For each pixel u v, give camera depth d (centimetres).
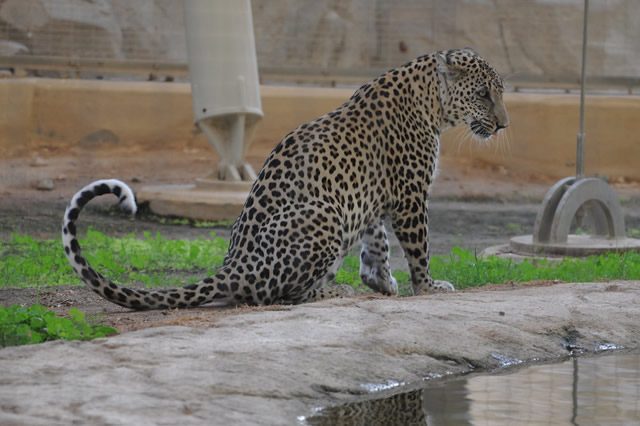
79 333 1059
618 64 4531
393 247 2281
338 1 4366
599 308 1261
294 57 4297
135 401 793
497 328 1126
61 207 2766
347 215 1353
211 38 2669
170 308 1288
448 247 2342
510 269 1767
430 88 1448
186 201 2650
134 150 3650
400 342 1034
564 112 3719
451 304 1234
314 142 1348
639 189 3550
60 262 1814
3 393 804
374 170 1390
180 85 3791
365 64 4406
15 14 3988
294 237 1293
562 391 935
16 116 3584
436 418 830
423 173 1440
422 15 4453
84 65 3691
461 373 1012
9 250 2020
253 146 3684
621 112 3731
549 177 3722
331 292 1383
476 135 1503
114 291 1248
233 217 2627
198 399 818
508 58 4506
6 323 1066
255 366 910
